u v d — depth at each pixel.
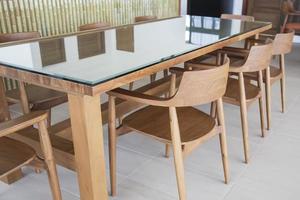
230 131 2.54
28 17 3.24
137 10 4.71
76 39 2.04
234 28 2.63
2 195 1.82
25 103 1.89
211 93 1.48
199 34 2.29
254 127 2.59
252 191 1.84
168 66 1.59
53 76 1.27
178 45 1.88
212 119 1.76
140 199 1.78
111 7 4.23
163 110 1.84
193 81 1.38
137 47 1.81
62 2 3.55
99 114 1.34
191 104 1.44
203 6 6.52
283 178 1.95
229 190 1.85
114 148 1.71
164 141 1.55
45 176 1.99
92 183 1.41
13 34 2.28
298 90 3.43
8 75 1.44
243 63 2.06
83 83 1.20
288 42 2.49
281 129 2.56
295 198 1.78
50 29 3.49
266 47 1.98
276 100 3.14
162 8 5.26
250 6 6.11
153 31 2.35
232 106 2.99
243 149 2.24
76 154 1.40
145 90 2.08
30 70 1.35
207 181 1.93
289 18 5.64
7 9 3.04
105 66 1.40
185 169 2.04
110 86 1.26
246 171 2.02
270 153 2.22
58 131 1.66
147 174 2.00
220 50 2.46
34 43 1.92
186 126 1.68
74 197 1.80
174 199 1.78
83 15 3.84
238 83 2.17
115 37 2.11
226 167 1.87
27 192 1.85
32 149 1.44
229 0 6.39
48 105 2.01
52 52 1.69
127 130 1.70
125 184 1.90
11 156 1.37
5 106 1.87
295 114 2.84
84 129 1.31
